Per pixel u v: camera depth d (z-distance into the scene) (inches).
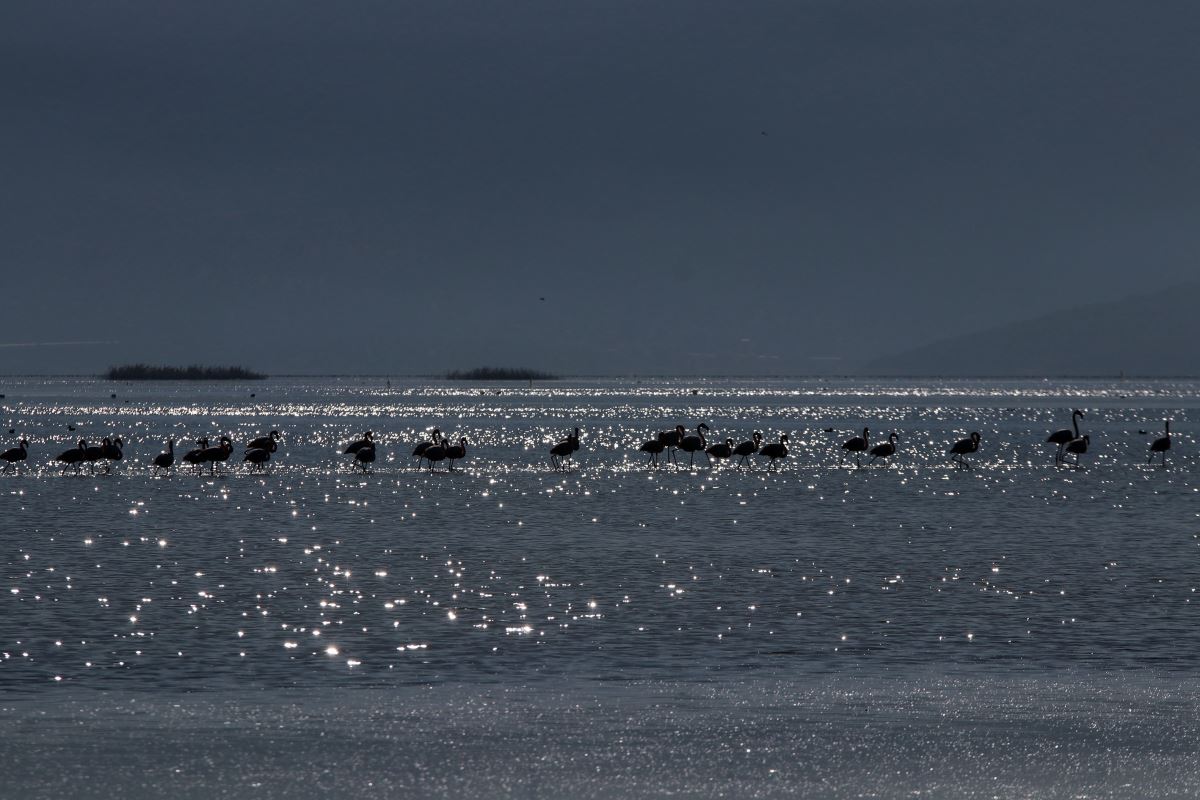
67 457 5428.2
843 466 6067.9
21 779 1492.4
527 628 2255.2
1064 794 1455.5
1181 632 2246.6
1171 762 1557.6
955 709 1774.1
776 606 2455.7
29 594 2524.6
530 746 1615.4
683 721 1720.0
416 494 4576.8
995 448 7514.8
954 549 3193.9
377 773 1519.4
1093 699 1822.1
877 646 2146.9
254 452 5644.7
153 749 1596.9
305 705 1787.6
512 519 3804.1
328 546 3203.7
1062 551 3166.8
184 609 2397.9
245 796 1444.4
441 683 1904.5
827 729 1686.8
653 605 2465.6
